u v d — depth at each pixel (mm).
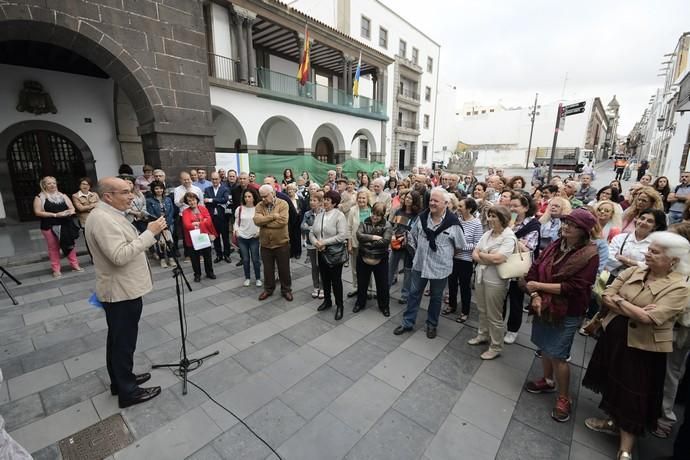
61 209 5215
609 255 3150
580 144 40250
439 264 3297
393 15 22125
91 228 2229
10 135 8438
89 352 3266
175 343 3418
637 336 1966
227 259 6320
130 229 2414
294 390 2711
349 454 2107
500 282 2941
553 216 4035
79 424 2346
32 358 3158
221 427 2318
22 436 2240
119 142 10109
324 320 3943
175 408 2502
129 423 2354
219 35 11555
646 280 2004
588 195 7523
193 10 6938
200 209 5137
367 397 2637
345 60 16328
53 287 4883
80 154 9602
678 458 1993
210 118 7508
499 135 45781
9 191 8555
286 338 3525
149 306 4297
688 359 2471
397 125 24141
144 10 6293
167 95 6777
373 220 3881
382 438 2234
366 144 24469
